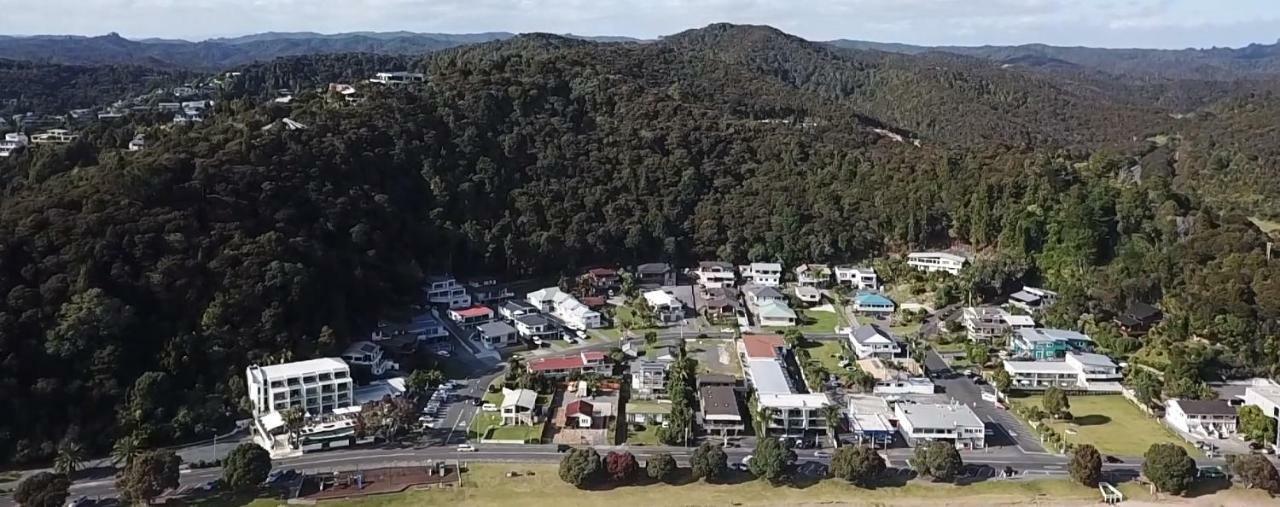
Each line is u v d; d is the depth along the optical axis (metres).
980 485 111.00
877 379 145.00
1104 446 122.25
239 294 141.25
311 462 115.19
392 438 122.69
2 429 114.94
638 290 198.00
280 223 160.75
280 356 136.88
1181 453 109.38
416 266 182.50
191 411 124.81
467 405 135.62
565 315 179.00
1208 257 175.88
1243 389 143.38
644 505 106.06
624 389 143.12
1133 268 181.00
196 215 151.88
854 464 109.69
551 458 117.38
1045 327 170.62
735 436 124.81
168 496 105.88
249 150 174.62
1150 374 143.50
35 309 126.88
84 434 118.62
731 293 194.62
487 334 163.88
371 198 186.12
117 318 130.00
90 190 146.75
